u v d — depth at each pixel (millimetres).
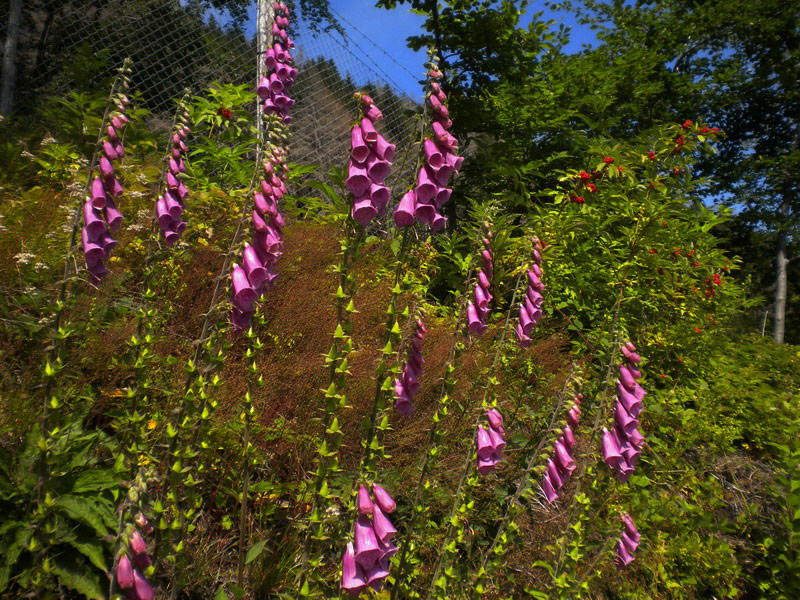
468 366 4129
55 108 5465
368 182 1870
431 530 2893
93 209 1920
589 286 5625
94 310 3018
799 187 18547
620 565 2758
